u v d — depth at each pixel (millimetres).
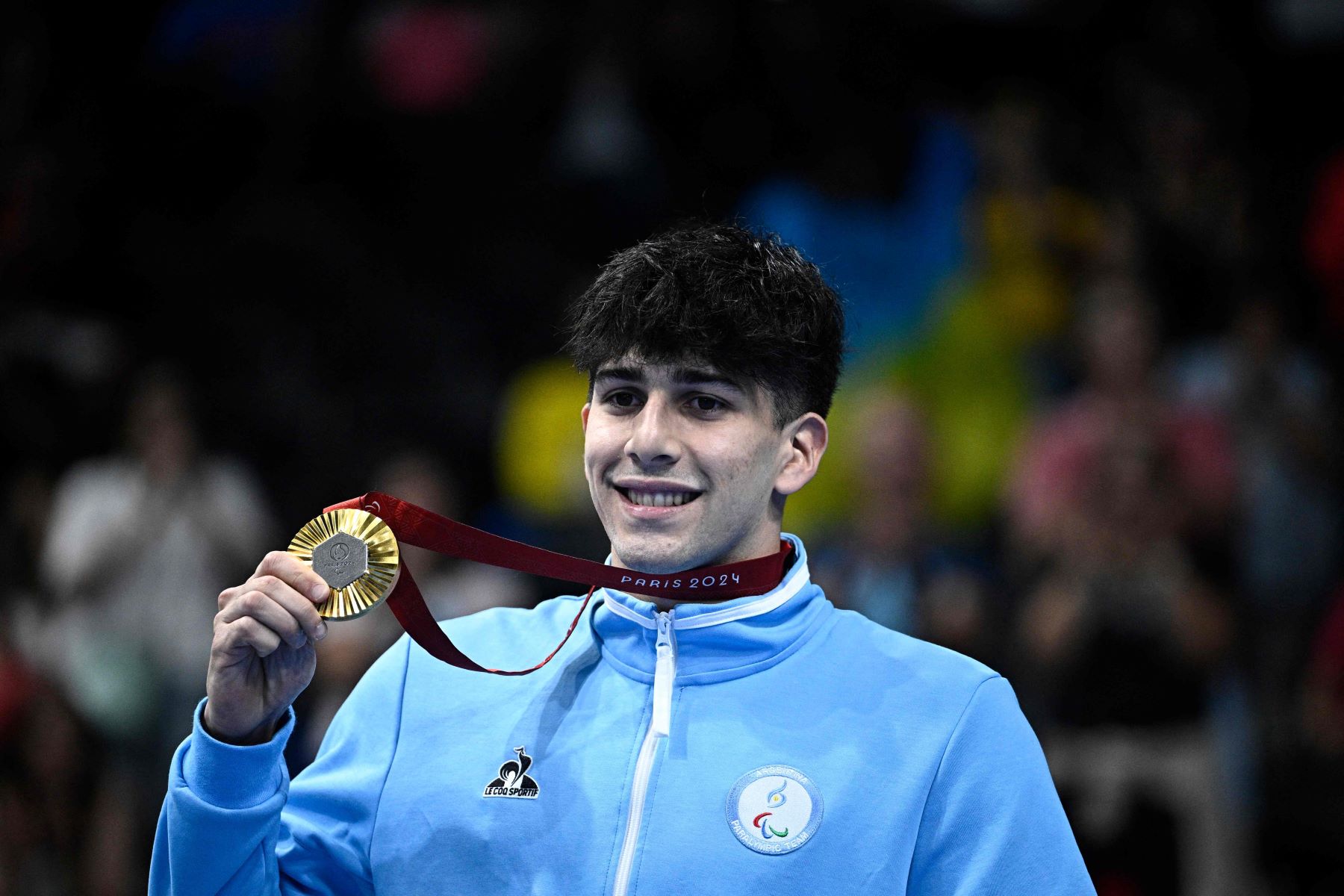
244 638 6441
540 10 26578
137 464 20234
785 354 7000
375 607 6594
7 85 26031
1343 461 20938
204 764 6645
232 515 20328
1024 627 17375
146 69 26906
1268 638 19969
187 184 26438
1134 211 22984
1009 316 21438
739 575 7156
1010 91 25625
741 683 7125
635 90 25844
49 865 18359
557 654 7547
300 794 7363
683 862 6613
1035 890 6648
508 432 22109
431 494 19703
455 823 6980
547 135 26484
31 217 24891
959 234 21484
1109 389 19391
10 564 20406
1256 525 20422
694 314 6828
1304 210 26000
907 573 17844
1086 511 17672
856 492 18328
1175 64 25562
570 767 7004
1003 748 6926
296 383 23781
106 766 18797
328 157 26688
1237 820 17703
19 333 23016
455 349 24531
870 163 21344
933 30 26484
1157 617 16953
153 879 7004
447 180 26531
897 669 7195
